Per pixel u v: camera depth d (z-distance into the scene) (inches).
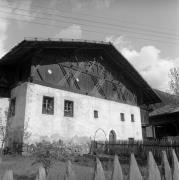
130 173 99.6
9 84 639.8
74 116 654.5
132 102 949.2
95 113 739.4
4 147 565.9
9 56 568.4
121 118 847.1
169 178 117.0
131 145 542.9
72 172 94.0
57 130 594.2
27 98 552.7
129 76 947.3
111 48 800.3
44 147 312.8
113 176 96.1
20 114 555.8
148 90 994.1
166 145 447.5
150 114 1042.1
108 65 879.1
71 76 696.4
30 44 538.6
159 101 1027.9
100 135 722.2
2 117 598.2
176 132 966.4
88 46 741.3
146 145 498.9
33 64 591.5
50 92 611.5
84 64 762.8
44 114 577.6
